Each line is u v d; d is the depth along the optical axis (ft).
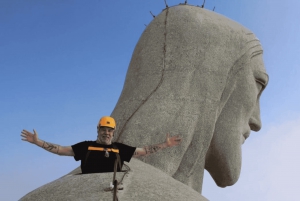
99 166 19.40
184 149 28.73
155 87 30.68
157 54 32.04
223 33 32.65
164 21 33.42
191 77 30.81
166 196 18.44
